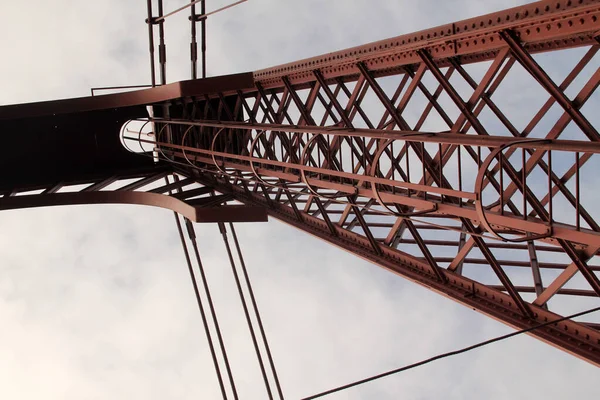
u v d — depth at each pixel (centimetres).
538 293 1415
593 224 1262
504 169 1348
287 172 2005
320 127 1595
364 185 1702
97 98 2509
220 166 2359
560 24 1166
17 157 2781
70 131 2838
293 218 2312
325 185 1755
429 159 1549
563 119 1186
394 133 1365
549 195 1112
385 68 1681
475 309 1554
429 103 1547
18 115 2466
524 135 1305
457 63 1465
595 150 948
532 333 1388
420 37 1501
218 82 2195
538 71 1227
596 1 1068
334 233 2106
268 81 2180
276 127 1755
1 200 2458
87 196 2534
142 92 2400
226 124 2006
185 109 2661
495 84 1379
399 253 1827
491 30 1299
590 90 1146
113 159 2939
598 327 1343
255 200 2477
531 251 1502
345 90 1862
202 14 2683
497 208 1402
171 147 2655
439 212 1402
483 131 1390
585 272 1220
